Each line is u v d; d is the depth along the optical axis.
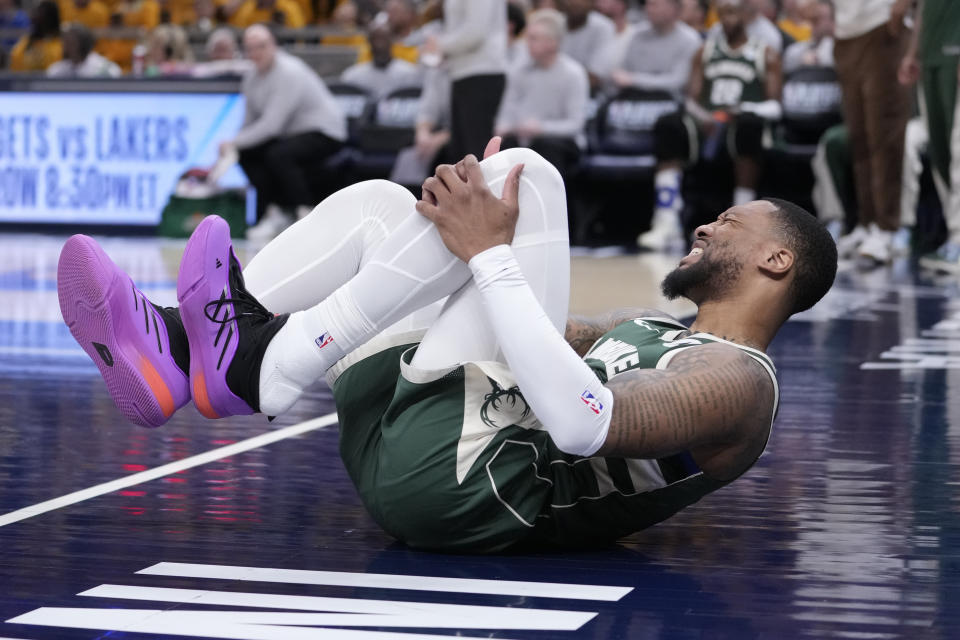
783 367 6.21
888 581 2.89
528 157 2.99
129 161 14.61
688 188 13.88
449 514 3.01
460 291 3.03
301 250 3.26
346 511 3.53
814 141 13.18
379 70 14.77
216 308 3.04
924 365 6.24
